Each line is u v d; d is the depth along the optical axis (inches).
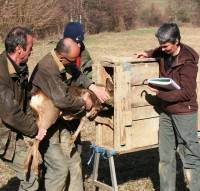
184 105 169.8
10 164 160.6
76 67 175.5
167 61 172.4
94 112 173.3
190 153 174.1
